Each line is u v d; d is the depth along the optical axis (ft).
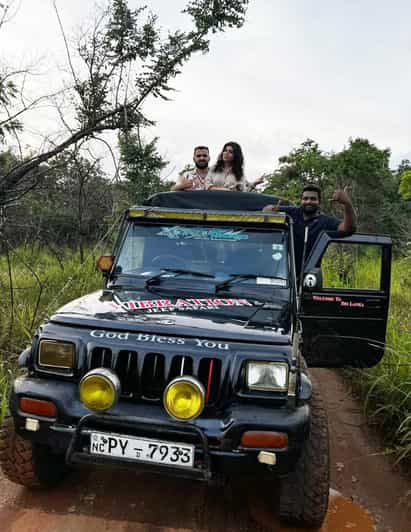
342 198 13.37
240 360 8.34
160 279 11.84
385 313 13.61
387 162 76.64
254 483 10.97
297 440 7.97
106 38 20.75
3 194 19.19
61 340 8.76
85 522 9.29
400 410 13.71
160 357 8.54
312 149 66.90
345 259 24.88
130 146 26.27
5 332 17.35
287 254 11.86
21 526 9.05
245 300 10.92
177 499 10.23
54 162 21.26
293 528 9.49
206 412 8.27
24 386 8.64
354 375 18.19
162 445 8.01
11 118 18.30
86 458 8.22
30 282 23.38
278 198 14.35
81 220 29.71
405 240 43.09
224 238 12.20
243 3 20.72
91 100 20.84
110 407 8.11
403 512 10.34
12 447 9.40
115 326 8.91
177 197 14.16
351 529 9.62
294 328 9.86
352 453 12.92
